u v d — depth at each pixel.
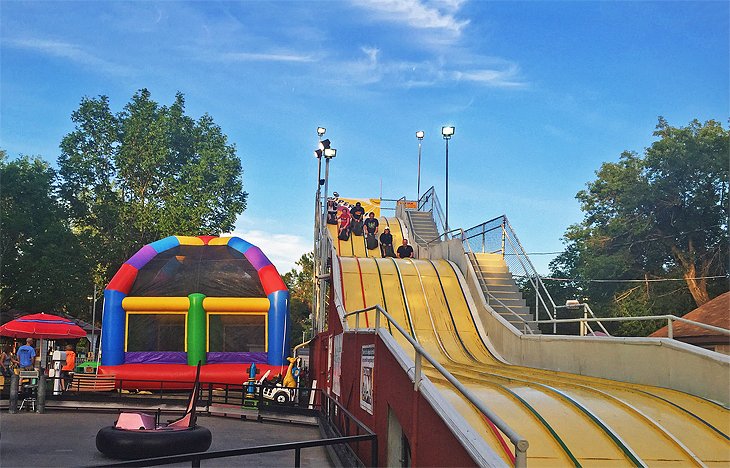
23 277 45.97
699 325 11.84
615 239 51.19
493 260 26.36
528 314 23.33
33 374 23.00
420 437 8.55
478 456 6.33
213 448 15.58
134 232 60.19
